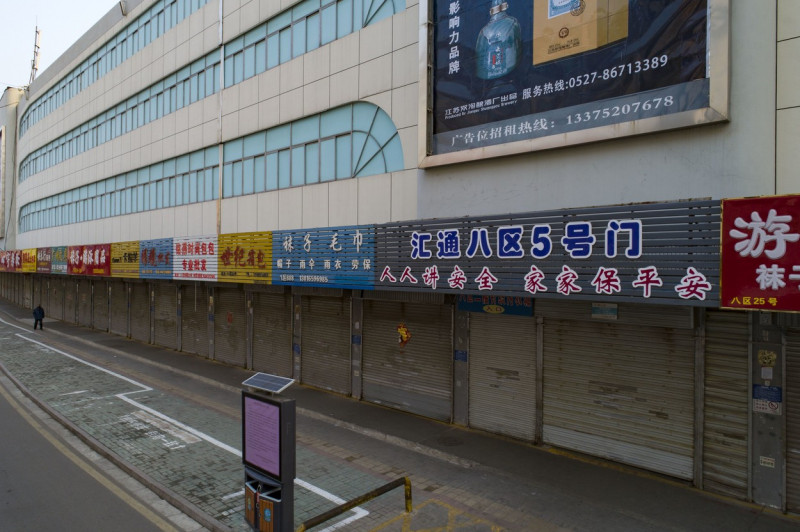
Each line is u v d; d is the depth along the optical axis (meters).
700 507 6.69
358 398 12.22
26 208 35.81
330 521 6.43
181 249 16.42
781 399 6.48
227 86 15.87
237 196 15.39
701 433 7.15
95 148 24.67
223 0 15.97
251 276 13.29
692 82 6.54
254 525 5.74
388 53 10.83
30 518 6.64
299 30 13.27
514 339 9.27
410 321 11.09
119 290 24.72
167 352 19.47
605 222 6.44
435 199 9.78
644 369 7.70
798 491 6.41
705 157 6.55
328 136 12.48
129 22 21.42
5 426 10.77
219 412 11.52
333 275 10.77
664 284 5.94
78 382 14.64
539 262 7.10
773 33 6.07
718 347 6.99
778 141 6.03
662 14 6.80
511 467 8.06
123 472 8.27
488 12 8.74
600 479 7.57
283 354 14.62
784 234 5.08
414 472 8.05
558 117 7.84
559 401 8.68
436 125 9.57
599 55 7.39
